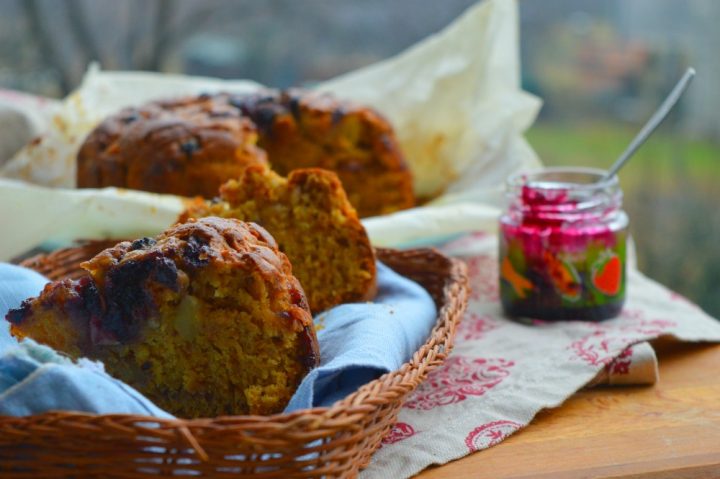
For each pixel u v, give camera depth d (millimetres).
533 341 1611
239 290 1214
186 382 1241
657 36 2914
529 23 3021
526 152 2291
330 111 2146
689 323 1693
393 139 2203
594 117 2996
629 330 1622
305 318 1237
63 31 3150
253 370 1233
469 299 1871
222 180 1950
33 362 1089
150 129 2004
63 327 1214
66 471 1044
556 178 1820
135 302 1198
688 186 2895
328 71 3189
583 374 1467
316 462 1056
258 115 2150
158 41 3172
